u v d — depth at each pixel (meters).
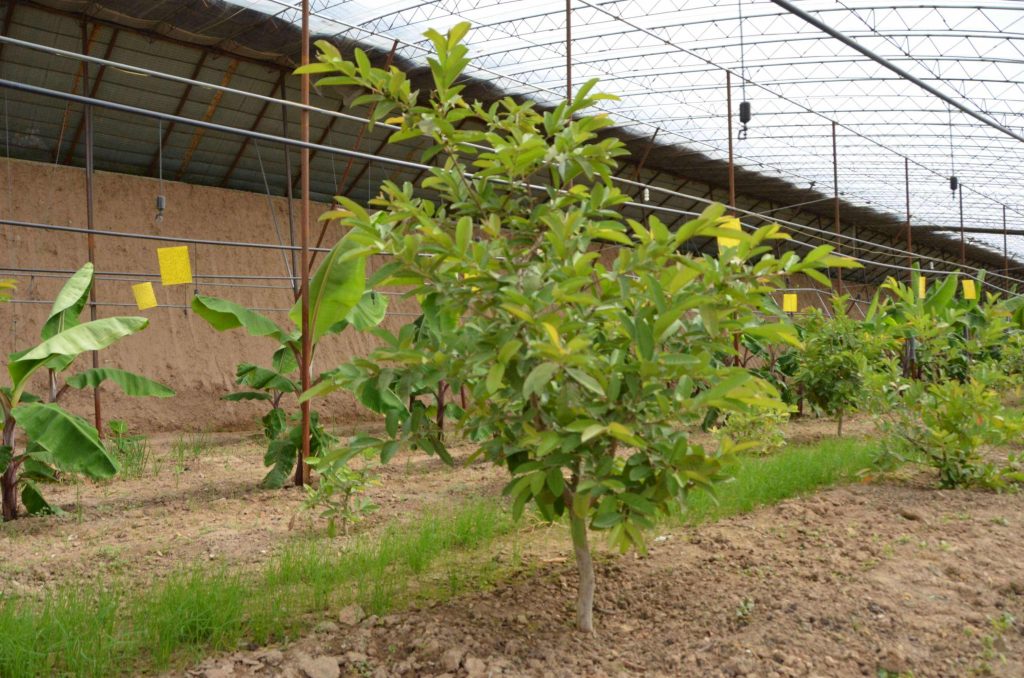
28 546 5.40
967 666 3.19
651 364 3.04
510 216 3.74
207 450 10.45
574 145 3.57
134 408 14.32
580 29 15.16
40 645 3.24
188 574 4.56
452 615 3.73
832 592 3.88
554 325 3.05
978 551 4.52
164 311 15.56
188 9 11.71
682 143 20.45
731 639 3.39
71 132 14.51
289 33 12.78
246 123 15.52
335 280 6.93
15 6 11.50
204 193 16.84
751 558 4.47
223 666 3.22
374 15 13.19
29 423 5.55
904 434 6.66
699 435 9.45
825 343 9.52
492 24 14.57
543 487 3.45
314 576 4.25
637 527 3.25
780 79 17.78
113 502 6.79
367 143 17.39
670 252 3.29
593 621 3.67
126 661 3.31
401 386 3.26
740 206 26.22
